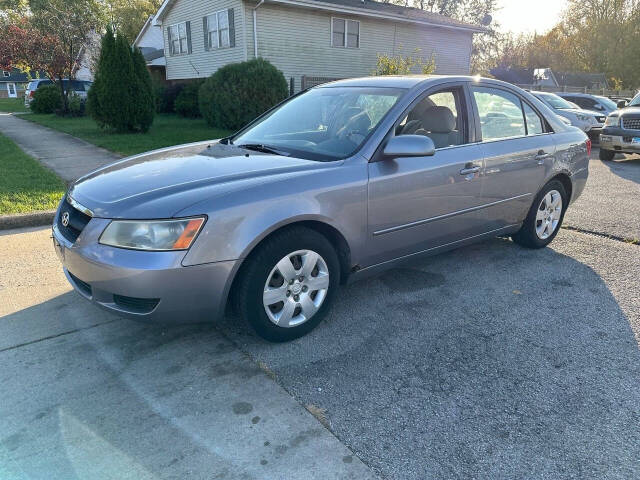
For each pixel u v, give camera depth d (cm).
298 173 307
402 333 334
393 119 350
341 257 339
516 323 349
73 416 247
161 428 240
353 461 222
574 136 500
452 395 269
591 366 297
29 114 2166
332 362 299
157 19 2323
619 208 663
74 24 1973
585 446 232
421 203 362
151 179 304
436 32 2323
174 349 310
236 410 254
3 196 630
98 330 330
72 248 283
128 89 1348
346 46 2045
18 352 303
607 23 4178
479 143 404
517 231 476
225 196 276
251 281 289
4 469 213
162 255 261
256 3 1759
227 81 1532
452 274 436
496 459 224
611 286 412
